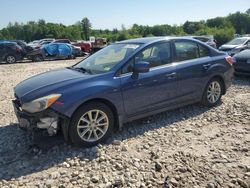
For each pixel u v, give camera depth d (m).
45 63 20.31
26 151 4.71
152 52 5.57
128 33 73.00
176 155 4.45
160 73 5.53
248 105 6.83
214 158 4.34
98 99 4.82
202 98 6.47
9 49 21.41
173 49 5.89
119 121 5.11
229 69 6.81
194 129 5.48
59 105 4.47
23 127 4.78
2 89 9.54
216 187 3.64
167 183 3.74
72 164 4.28
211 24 90.38
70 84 4.70
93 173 4.03
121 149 4.71
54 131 4.56
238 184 3.71
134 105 5.24
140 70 5.07
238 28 90.94
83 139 4.71
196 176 3.89
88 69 5.41
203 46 6.48
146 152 4.60
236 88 8.62
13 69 16.27
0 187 3.75
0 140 5.14
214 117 6.08
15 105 4.94
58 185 3.77
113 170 4.09
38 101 4.44
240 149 4.61
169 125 5.68
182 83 5.91
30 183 3.84
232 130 5.40
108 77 4.97
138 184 3.74
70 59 24.06
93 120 4.79
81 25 97.00
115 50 5.76
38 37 103.06
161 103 5.65
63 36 94.88
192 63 6.08
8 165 4.30
